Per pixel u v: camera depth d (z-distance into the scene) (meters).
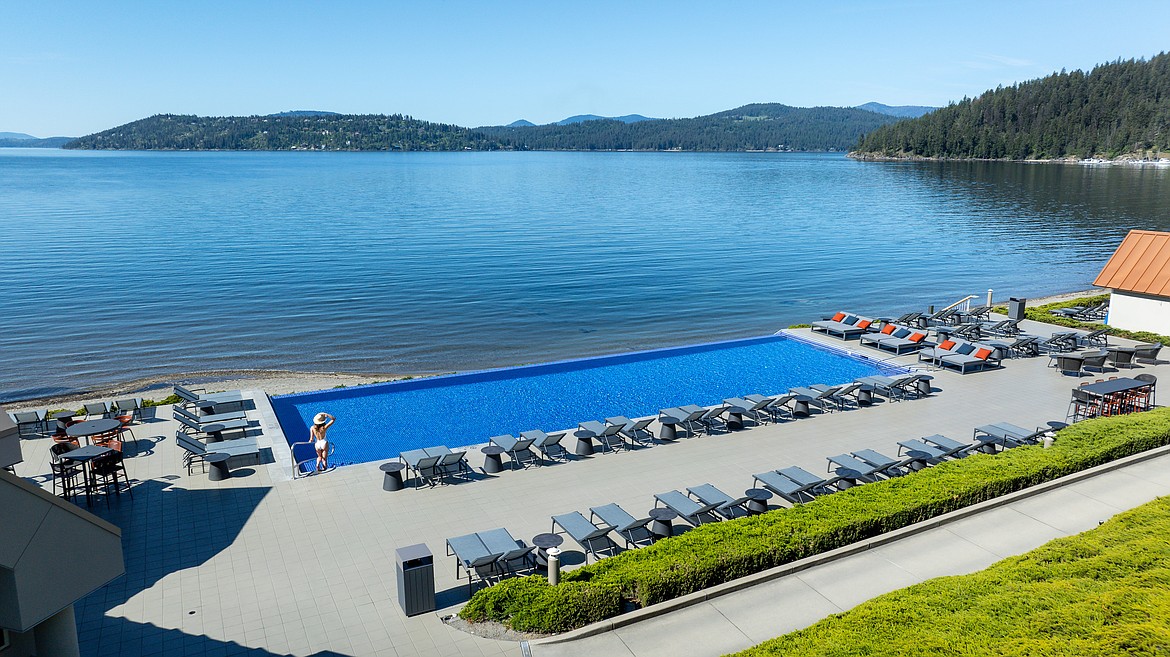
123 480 16.33
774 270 52.19
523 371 26.22
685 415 19.42
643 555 12.06
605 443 18.70
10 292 42.12
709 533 12.80
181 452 18.00
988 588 10.85
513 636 10.79
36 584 7.04
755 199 103.12
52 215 78.31
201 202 93.81
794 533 12.77
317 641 10.66
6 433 12.03
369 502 15.28
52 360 31.02
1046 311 33.16
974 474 15.16
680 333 36.44
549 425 21.61
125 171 170.88
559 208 90.56
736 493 15.80
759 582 12.12
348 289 44.41
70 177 143.88
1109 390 19.39
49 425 19.56
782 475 15.71
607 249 60.28
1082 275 50.44
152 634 10.81
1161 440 17.28
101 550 7.80
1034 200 96.94
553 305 41.56
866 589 11.91
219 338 34.34
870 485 14.76
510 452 17.00
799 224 76.44
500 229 71.38
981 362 24.86
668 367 27.27
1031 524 14.01
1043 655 8.74
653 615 11.26
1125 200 94.69
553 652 10.41
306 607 11.52
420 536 13.85
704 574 11.74
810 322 38.41
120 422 18.73
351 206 91.12
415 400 23.70
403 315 38.91
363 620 11.18
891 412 20.98
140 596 11.81
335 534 13.91
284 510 14.89
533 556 12.80
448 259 54.84
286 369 30.34
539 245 61.94
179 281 45.59
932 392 22.80
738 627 10.95
